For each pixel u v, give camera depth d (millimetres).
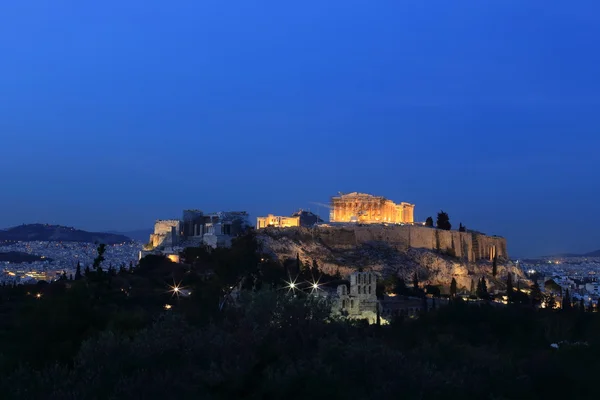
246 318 62094
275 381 53188
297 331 63594
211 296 98812
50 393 50344
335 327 66062
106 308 101562
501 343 104062
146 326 74438
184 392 51281
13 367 63750
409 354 72938
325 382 52781
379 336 94250
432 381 58500
